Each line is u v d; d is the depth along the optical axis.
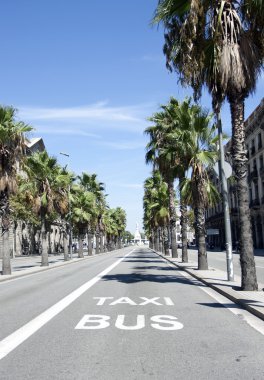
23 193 36.62
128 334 7.97
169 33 14.75
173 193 41.16
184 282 17.88
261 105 56.84
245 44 13.31
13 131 25.02
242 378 5.34
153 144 35.97
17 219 67.00
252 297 11.67
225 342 7.25
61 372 5.68
